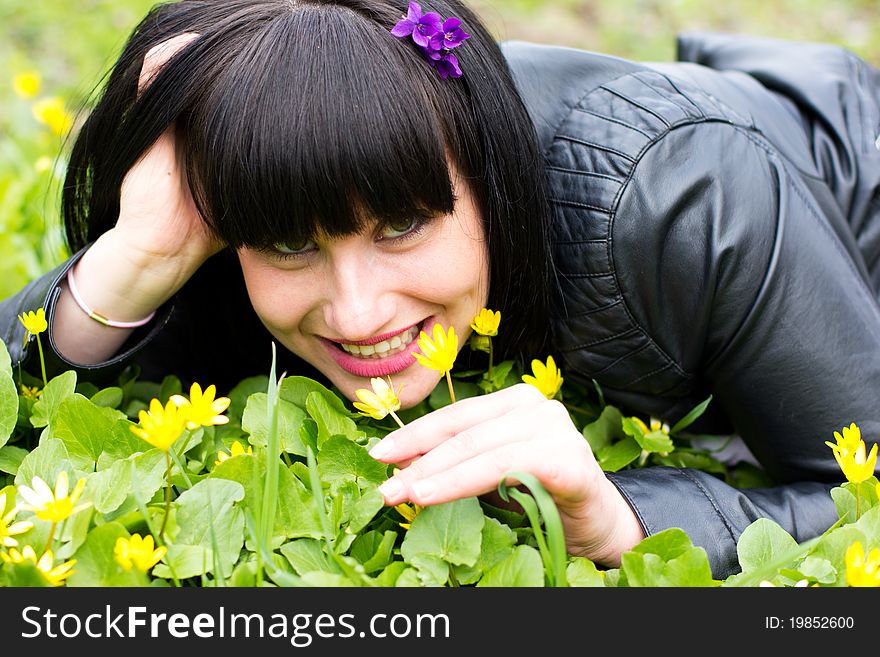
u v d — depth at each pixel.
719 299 1.90
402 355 1.84
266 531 1.46
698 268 1.88
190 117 1.75
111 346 2.02
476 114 1.75
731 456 2.34
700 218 1.88
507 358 2.08
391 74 1.62
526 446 1.49
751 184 1.93
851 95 2.46
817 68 2.50
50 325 1.93
